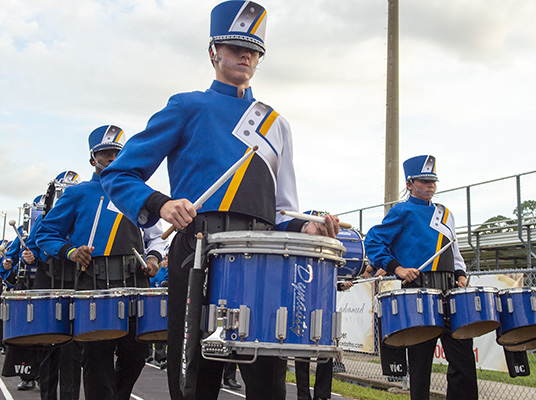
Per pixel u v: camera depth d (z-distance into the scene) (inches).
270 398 121.4
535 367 361.4
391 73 710.5
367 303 442.6
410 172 269.1
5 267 492.7
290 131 139.7
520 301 226.7
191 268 116.6
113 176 126.4
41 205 411.5
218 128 129.8
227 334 110.0
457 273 269.3
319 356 112.1
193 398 108.7
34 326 215.5
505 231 423.5
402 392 365.1
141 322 216.5
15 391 344.8
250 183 127.0
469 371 234.2
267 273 109.8
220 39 133.8
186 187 128.5
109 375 214.1
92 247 231.3
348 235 370.0
